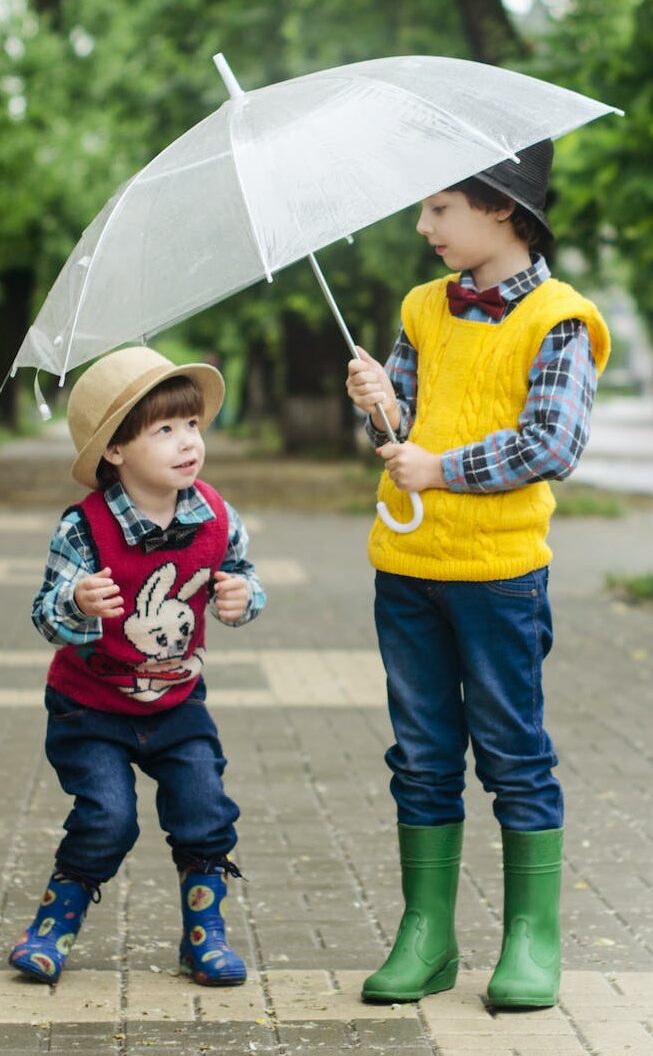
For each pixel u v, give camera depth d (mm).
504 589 4105
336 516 22047
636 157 11609
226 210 3822
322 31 21906
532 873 4211
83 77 34469
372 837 6066
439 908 4312
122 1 33438
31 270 40625
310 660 10398
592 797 6684
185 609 4285
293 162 3844
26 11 33219
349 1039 3949
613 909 5168
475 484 4031
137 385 4125
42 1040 3928
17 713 8539
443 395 4160
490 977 4477
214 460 34938
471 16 19625
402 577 4219
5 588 13930
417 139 3855
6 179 32344
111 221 4000
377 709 8742
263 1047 3895
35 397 4102
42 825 6176
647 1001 4250
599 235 13562
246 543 4410
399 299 25797
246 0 23734
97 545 4176
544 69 12258
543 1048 3875
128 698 4324
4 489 26406
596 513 22250
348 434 35750
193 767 4402
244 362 54812
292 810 6484
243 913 5109
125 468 4234
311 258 4070
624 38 11938
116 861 4395
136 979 4434
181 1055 3838
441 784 4309
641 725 8195
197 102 25469
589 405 4051
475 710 4184
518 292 4121
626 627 11805
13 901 5176
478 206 4051
